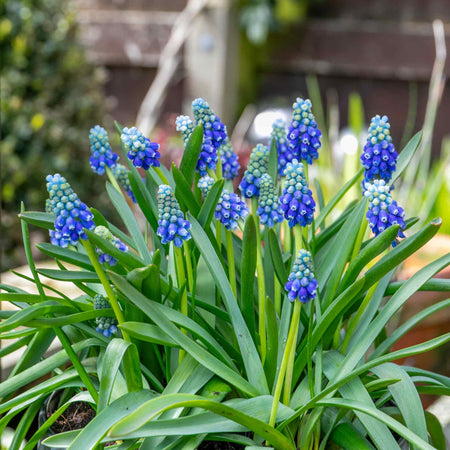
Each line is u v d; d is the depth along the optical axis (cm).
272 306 74
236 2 394
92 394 76
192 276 79
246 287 77
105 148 84
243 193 80
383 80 399
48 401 83
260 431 72
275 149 89
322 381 79
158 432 71
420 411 73
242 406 74
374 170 78
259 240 79
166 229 73
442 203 182
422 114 390
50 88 200
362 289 76
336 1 405
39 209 198
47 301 77
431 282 80
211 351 77
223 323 84
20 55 193
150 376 79
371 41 395
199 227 77
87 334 83
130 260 74
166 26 389
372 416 71
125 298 73
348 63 402
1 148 190
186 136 80
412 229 145
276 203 77
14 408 79
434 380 79
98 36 398
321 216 88
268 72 422
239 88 414
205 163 80
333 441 77
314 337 75
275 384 78
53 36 200
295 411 74
